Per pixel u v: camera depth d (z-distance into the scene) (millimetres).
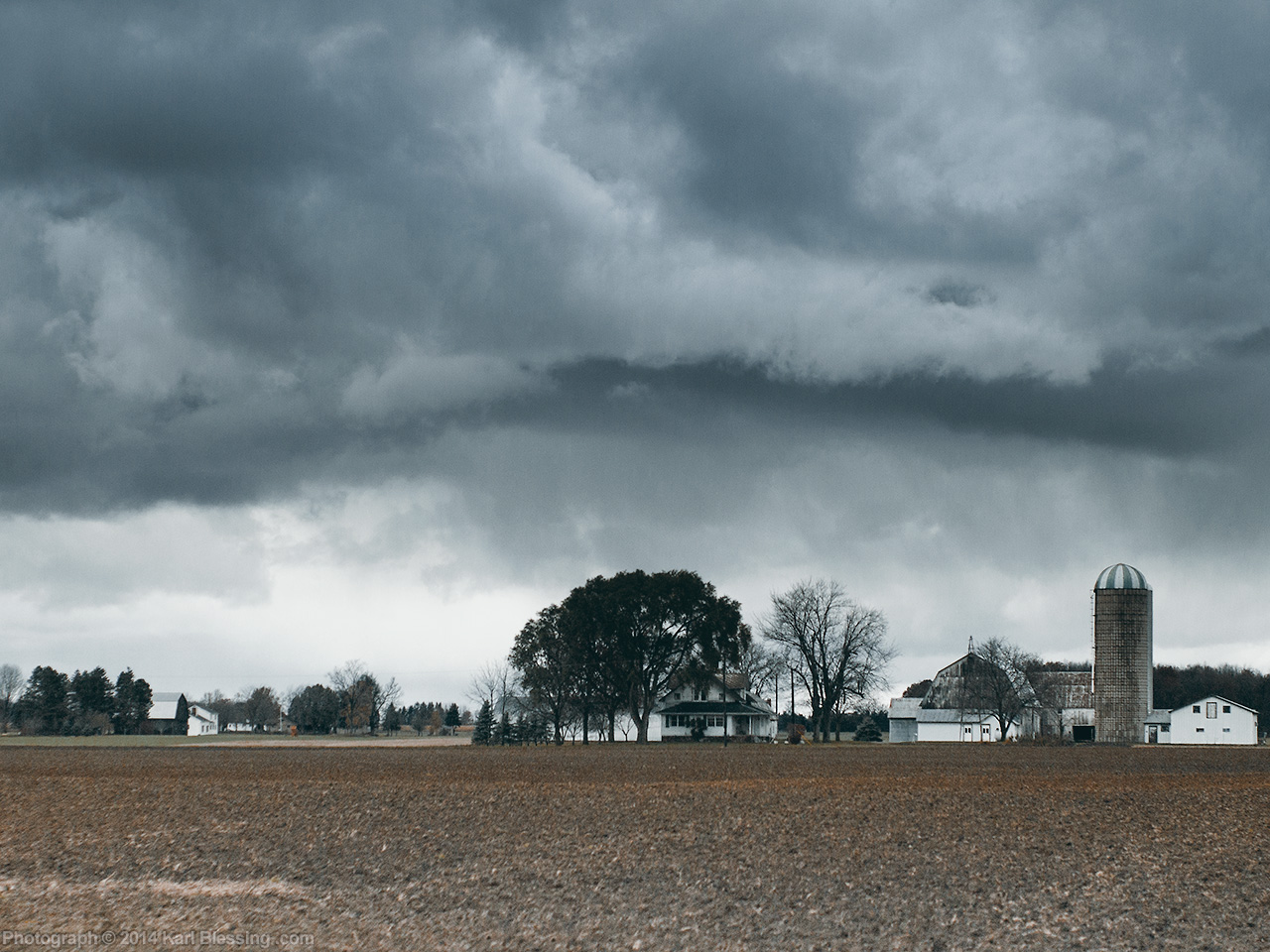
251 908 32938
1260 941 28594
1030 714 162375
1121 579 155125
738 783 68062
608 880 36438
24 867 39156
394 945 28781
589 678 141875
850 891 34344
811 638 146250
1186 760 100062
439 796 59938
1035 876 36312
